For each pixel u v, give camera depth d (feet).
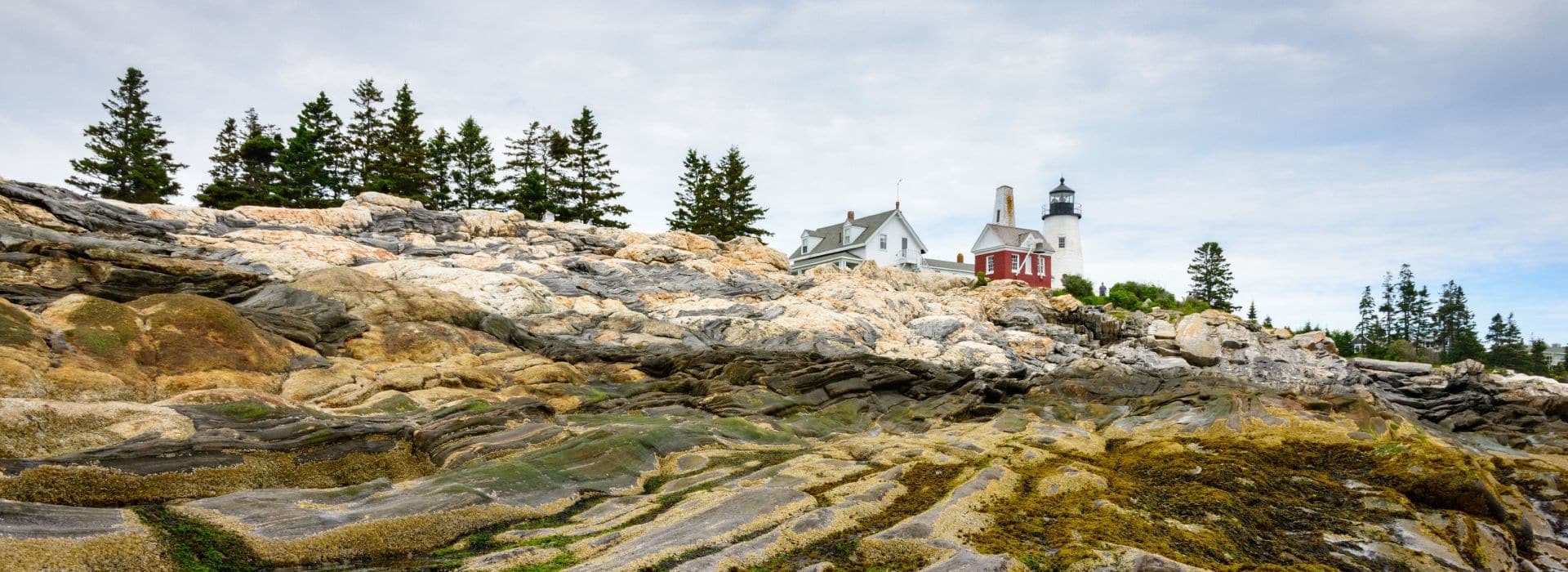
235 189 212.02
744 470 55.47
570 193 253.44
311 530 36.19
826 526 40.09
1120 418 87.51
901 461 57.93
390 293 93.50
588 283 136.67
